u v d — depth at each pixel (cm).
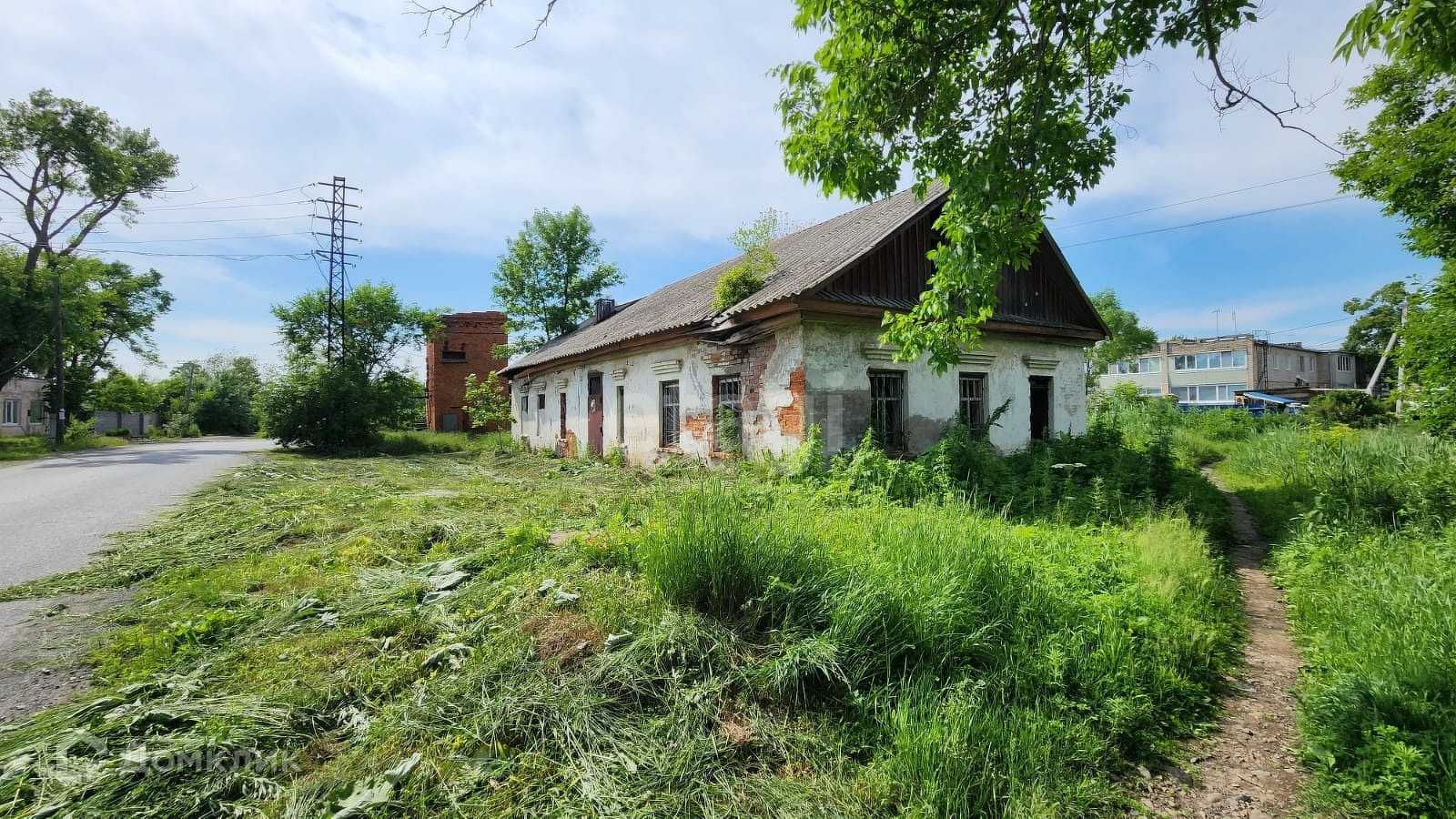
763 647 323
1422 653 317
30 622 392
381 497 947
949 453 836
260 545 608
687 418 1190
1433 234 869
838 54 492
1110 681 321
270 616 395
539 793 227
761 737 267
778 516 474
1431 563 468
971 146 486
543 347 2689
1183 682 336
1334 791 255
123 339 3956
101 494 983
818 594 355
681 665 303
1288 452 1223
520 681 294
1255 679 370
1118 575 467
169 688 292
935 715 266
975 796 242
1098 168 502
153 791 218
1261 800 257
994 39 463
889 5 449
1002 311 1162
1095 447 1095
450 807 217
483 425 2925
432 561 532
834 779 246
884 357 979
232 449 2473
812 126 524
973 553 405
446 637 352
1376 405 2306
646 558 402
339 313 2995
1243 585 566
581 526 649
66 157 2605
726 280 1070
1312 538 611
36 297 2450
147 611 410
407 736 255
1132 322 3506
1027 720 284
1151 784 266
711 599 360
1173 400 2784
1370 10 283
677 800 225
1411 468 778
